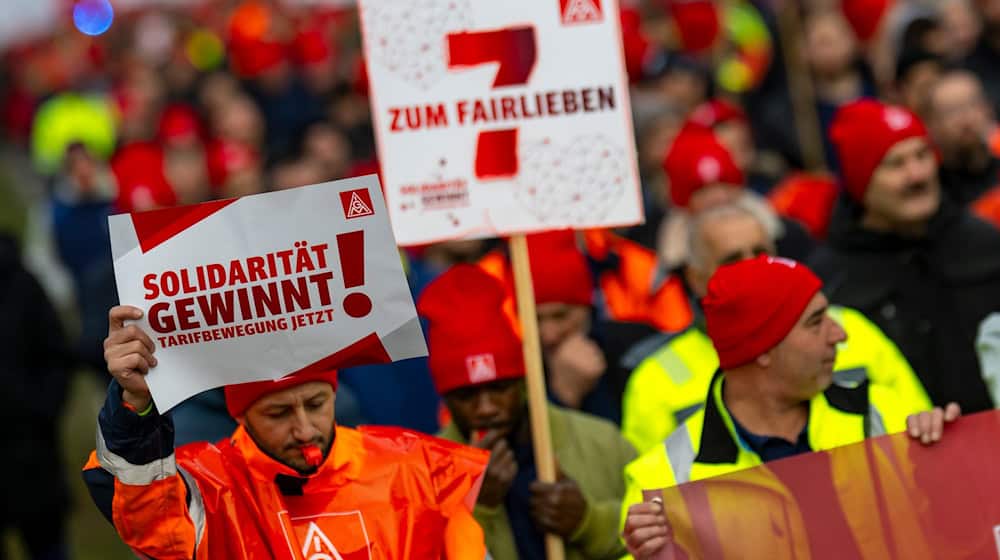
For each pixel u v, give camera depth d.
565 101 13.38
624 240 20.17
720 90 32.84
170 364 10.48
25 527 21.48
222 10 65.69
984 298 15.74
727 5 35.38
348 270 10.61
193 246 10.50
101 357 19.95
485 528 13.32
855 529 11.26
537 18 13.34
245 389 10.84
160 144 37.25
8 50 78.88
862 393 12.04
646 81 30.14
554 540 13.16
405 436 11.48
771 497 11.31
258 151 37.09
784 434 11.84
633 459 14.11
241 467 11.07
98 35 74.19
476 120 13.35
